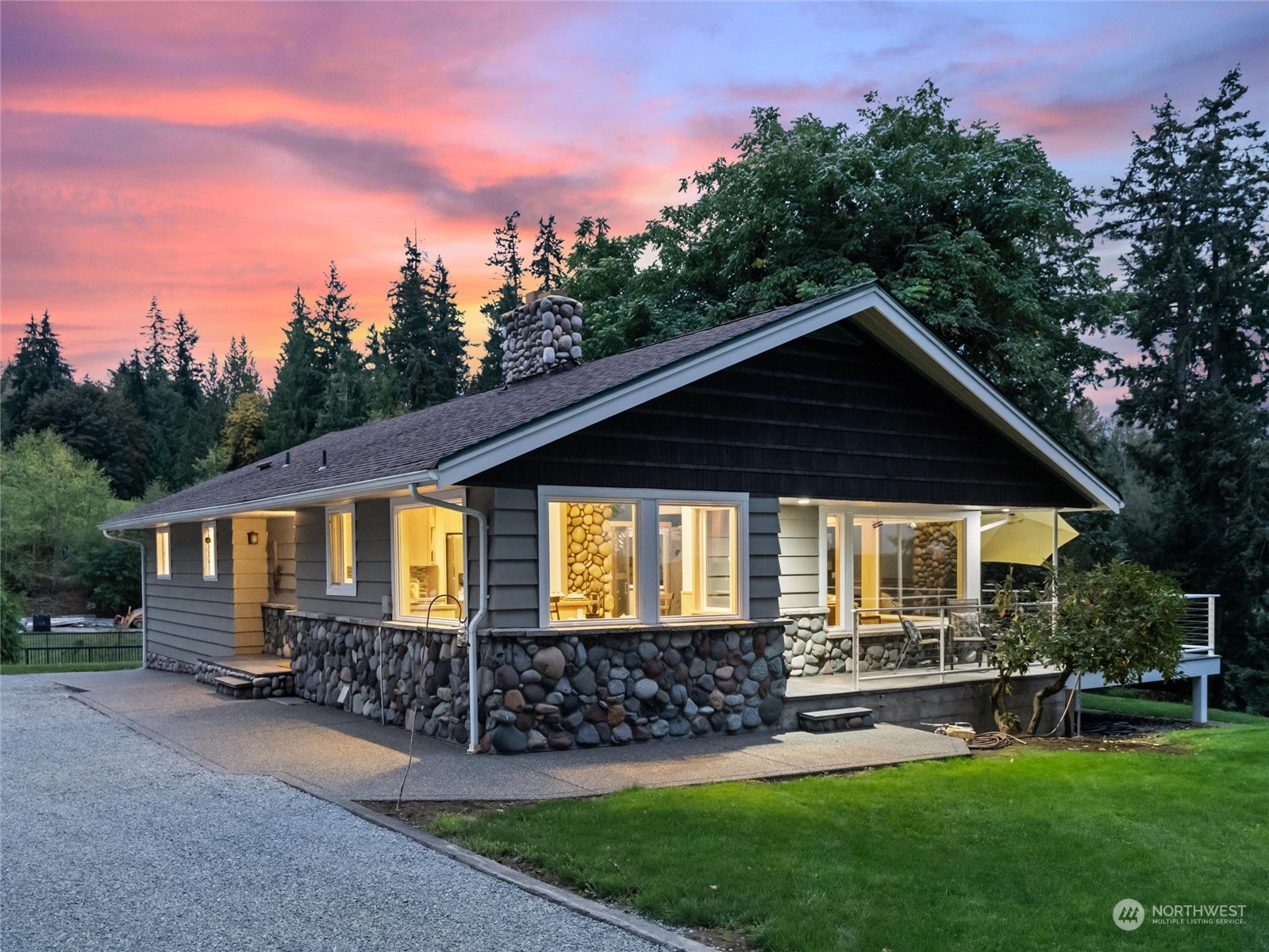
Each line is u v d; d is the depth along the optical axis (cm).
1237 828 723
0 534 4300
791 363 1152
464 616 995
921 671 1360
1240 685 2967
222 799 758
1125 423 3450
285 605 1622
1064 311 2312
